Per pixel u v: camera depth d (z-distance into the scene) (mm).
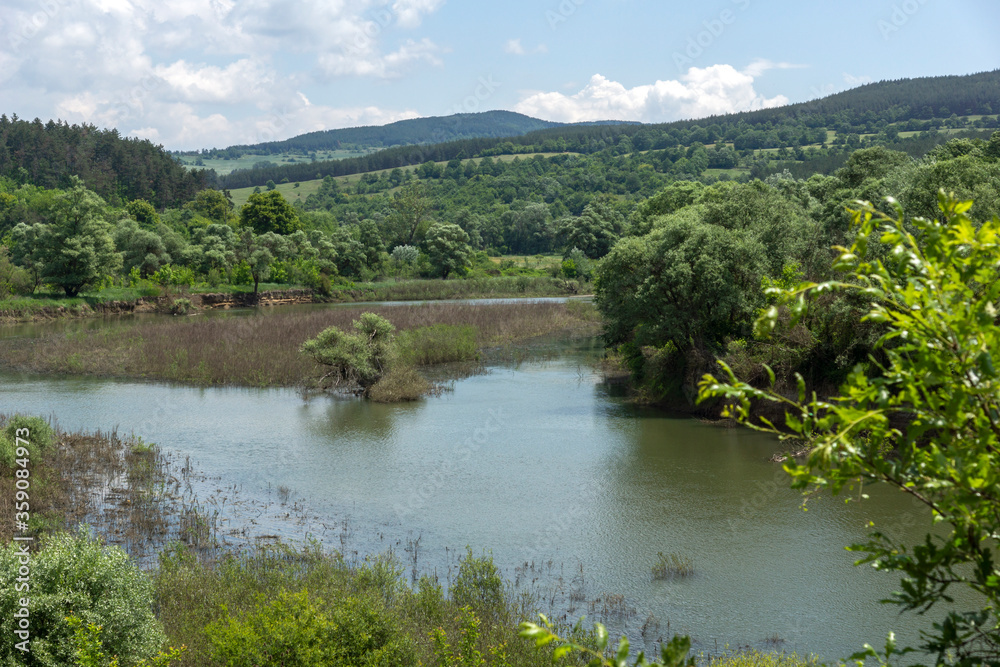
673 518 15898
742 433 23328
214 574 11836
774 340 24047
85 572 8484
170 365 34406
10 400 28062
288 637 7945
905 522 15414
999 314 2273
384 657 8141
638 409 27172
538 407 27516
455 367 37188
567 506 16672
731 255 26172
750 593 12211
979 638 2484
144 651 8242
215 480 18328
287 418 25469
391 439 22641
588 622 11023
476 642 9359
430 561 13523
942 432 2410
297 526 15258
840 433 2295
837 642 10578
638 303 27422
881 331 21156
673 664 2379
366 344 30625
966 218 2283
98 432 21906
